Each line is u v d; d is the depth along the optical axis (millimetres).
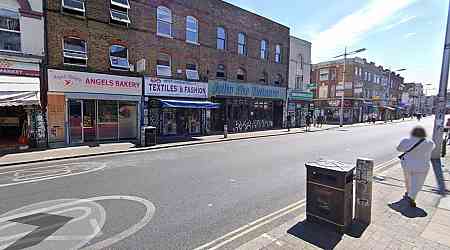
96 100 14234
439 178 6844
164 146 12984
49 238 3744
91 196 5543
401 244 3531
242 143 14836
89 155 10539
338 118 42125
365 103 44781
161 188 6125
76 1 13250
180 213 4695
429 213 4562
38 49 12102
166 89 16922
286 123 26953
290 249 3414
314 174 4121
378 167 8523
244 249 3426
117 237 3799
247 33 22703
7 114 12320
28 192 5809
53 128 12672
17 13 11617
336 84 42625
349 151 11836
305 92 29109
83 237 3785
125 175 7324
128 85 15133
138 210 4805
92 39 13852
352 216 4262
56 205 5020
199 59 19078
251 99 23328
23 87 11195
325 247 3463
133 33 15438
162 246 3576
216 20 20156
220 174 7473
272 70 25281
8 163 8742
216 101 20641
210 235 3910
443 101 9031
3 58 11047
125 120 15453
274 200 5418
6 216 4500
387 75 54062
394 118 58469
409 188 4961
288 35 26875
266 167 8398
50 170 7980
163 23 17031
